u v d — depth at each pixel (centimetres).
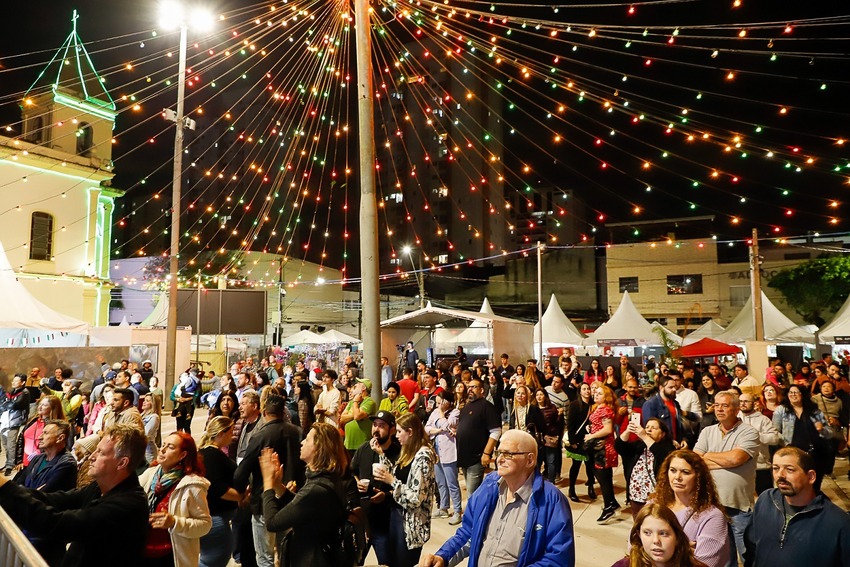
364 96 811
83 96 2892
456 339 2312
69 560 291
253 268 4428
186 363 2030
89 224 2888
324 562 354
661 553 263
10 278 1786
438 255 6800
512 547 304
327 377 958
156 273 4116
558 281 4772
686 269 4038
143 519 301
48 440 459
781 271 3688
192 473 412
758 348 1742
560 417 895
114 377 1287
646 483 553
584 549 633
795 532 326
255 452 493
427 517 446
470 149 6606
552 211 6041
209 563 451
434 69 6719
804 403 692
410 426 466
